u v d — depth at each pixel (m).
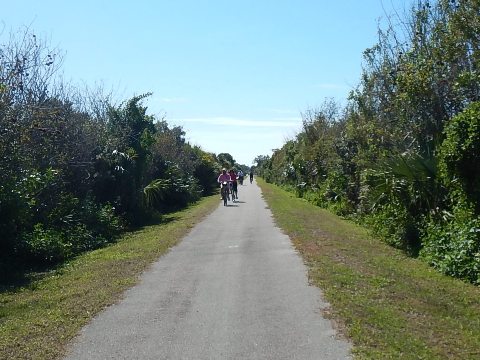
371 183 15.50
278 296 8.05
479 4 11.45
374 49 16.27
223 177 28.48
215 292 8.43
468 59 12.27
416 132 13.68
